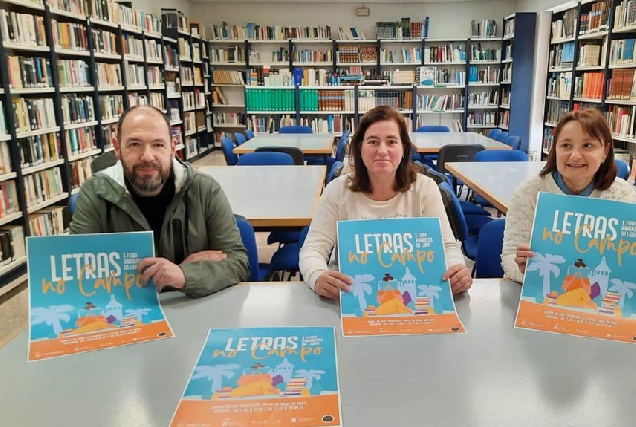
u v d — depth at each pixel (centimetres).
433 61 873
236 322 112
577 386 86
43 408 82
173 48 747
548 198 122
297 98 758
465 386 86
